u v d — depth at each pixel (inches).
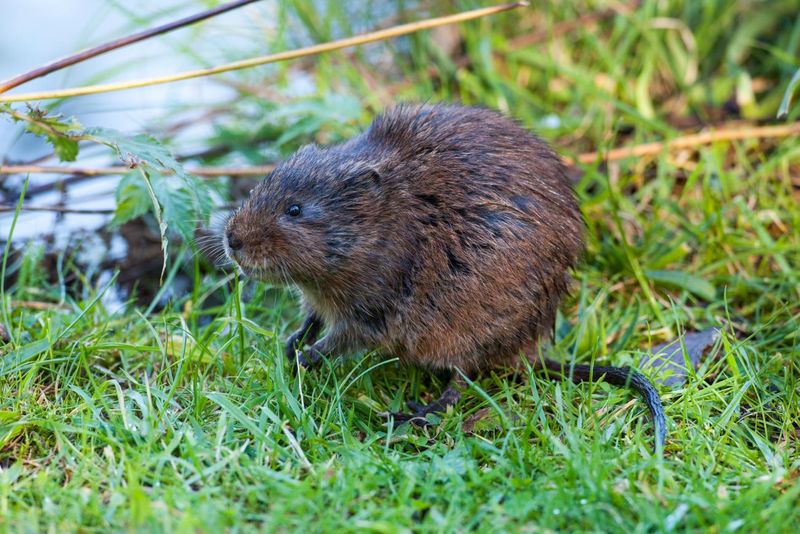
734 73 373.7
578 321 271.3
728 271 297.1
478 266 232.8
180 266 330.3
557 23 409.7
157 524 165.6
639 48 395.5
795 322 260.1
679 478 194.9
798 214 307.9
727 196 317.4
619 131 366.6
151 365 244.4
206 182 325.1
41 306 279.3
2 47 426.6
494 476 188.4
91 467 191.9
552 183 246.7
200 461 194.1
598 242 301.0
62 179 360.5
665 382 245.0
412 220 233.1
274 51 393.1
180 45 402.9
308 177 233.1
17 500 179.2
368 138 251.8
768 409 230.8
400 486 185.3
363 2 435.2
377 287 235.0
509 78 396.5
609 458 197.3
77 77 406.3
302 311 259.6
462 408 234.5
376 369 248.5
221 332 269.4
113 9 437.7
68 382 226.7
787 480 194.4
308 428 206.4
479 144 243.4
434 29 411.5
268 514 177.5
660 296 289.7
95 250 334.3
